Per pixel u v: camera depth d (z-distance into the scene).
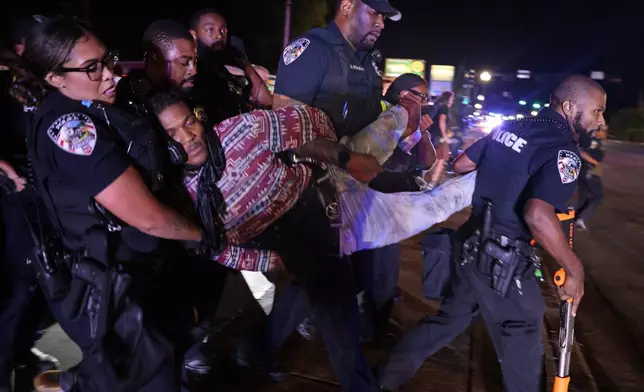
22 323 3.35
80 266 2.05
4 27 2.76
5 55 2.74
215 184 2.33
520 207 2.55
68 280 2.18
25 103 2.05
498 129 2.71
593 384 3.60
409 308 4.53
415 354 2.93
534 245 2.60
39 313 3.41
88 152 1.91
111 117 2.04
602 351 4.11
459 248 2.81
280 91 2.91
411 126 2.96
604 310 4.91
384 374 2.93
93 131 1.93
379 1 2.83
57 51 1.94
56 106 2.01
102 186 1.94
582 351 4.09
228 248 2.55
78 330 2.13
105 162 1.93
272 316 3.30
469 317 2.91
